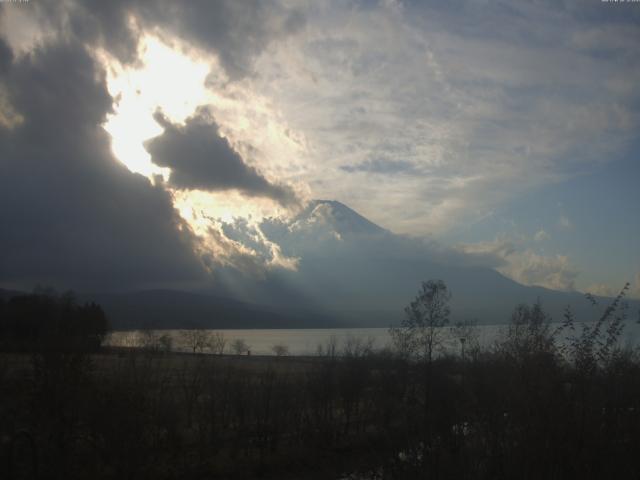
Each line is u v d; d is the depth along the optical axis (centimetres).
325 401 4647
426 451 1509
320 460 3656
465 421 1631
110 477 2881
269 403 4250
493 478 1341
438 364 4056
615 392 1277
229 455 3838
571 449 1236
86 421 2894
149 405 3206
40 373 2875
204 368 5234
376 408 4219
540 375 1314
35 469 2427
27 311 6750
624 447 1245
